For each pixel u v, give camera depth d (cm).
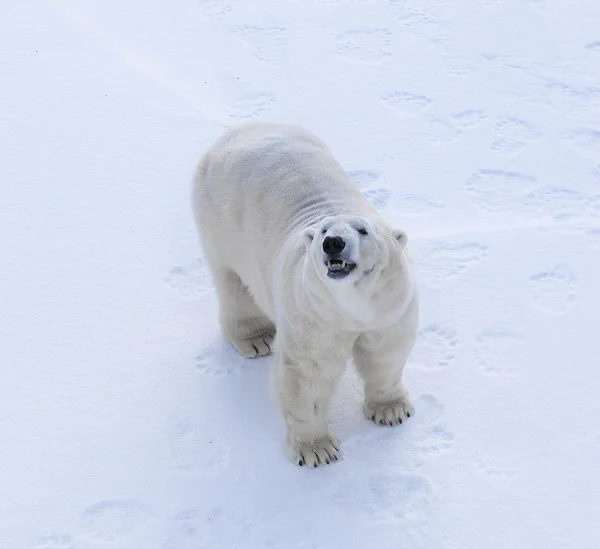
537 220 917
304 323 624
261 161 720
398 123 1080
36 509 653
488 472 657
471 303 800
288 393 654
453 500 639
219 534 630
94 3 1355
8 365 767
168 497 657
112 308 822
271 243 689
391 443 684
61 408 728
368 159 1016
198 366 766
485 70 1189
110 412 724
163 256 878
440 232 898
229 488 661
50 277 855
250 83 1163
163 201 950
